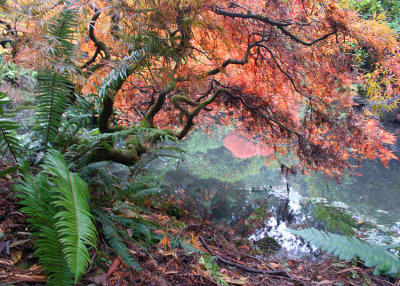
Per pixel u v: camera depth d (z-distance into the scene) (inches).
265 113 223.0
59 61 78.4
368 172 303.3
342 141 185.3
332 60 164.1
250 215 185.8
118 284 69.6
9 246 66.9
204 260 101.0
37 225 62.1
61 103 95.2
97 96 98.0
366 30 141.6
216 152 348.2
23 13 77.3
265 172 293.6
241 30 157.5
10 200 81.2
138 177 145.9
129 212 102.3
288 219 190.7
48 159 70.7
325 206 212.8
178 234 114.5
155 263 87.3
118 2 85.4
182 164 292.4
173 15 93.0
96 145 102.3
